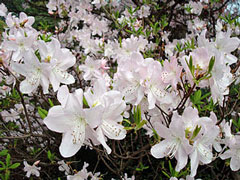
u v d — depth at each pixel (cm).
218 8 83
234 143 29
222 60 23
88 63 42
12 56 29
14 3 117
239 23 54
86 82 71
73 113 19
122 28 65
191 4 78
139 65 24
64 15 81
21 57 30
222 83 27
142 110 29
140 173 63
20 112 59
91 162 72
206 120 22
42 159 65
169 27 106
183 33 104
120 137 21
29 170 49
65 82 27
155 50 59
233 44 28
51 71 27
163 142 23
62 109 19
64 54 27
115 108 20
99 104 19
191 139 21
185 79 27
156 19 91
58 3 79
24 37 29
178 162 21
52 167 66
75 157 69
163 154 22
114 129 21
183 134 21
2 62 30
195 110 22
